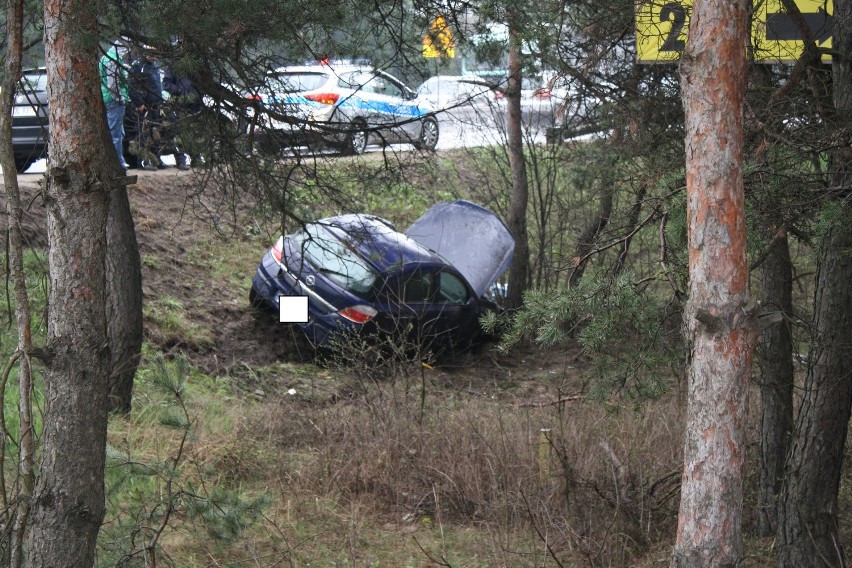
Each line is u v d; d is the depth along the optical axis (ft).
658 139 26.66
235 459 29.27
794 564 22.65
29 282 32.55
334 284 43.73
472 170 63.46
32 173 49.90
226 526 18.16
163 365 17.57
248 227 55.26
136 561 16.70
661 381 16.98
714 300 11.28
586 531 26.43
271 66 24.53
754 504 29.84
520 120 55.31
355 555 24.95
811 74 19.77
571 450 29.63
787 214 15.92
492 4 24.35
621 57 28.50
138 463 17.20
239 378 42.29
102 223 13.05
